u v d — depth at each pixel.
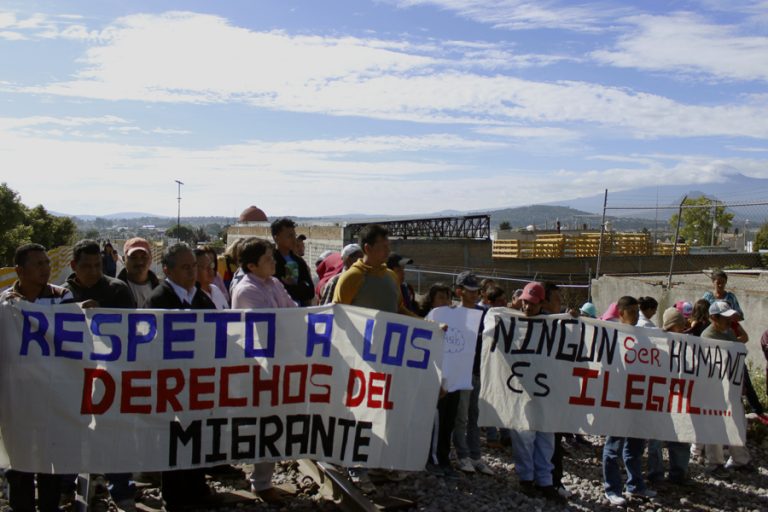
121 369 5.27
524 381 6.76
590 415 6.89
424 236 32.25
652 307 8.04
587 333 6.94
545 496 6.71
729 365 7.51
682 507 6.98
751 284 16.53
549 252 30.42
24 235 40.31
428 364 5.85
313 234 31.34
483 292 8.67
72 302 5.49
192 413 5.43
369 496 6.18
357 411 5.74
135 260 6.69
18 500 5.25
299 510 5.80
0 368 5.10
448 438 7.01
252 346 5.56
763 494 7.53
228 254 9.64
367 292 6.15
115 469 5.23
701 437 7.32
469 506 6.23
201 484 5.79
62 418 5.16
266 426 5.59
